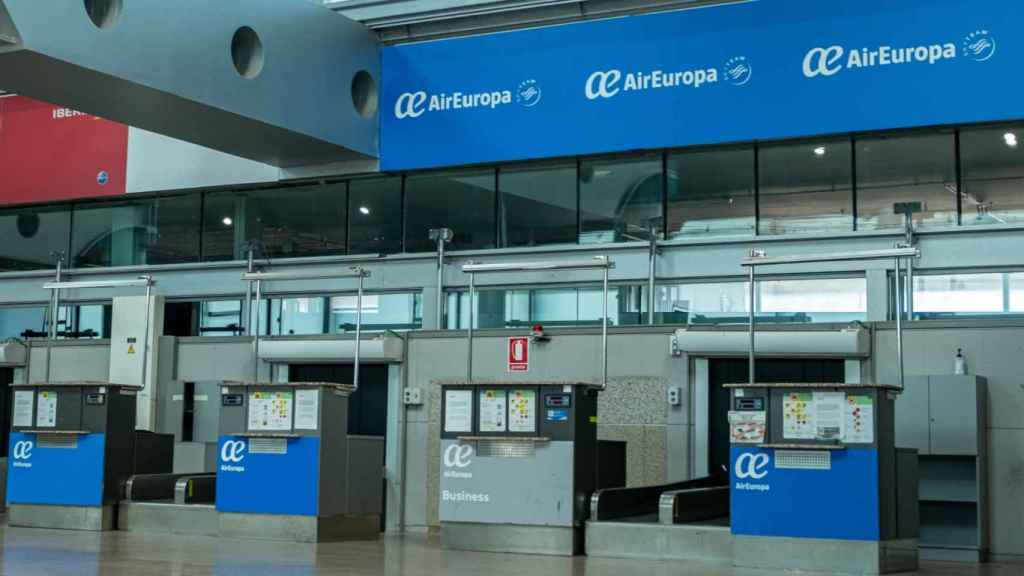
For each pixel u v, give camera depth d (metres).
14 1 12.55
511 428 12.32
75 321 20.09
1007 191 14.87
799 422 10.85
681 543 11.50
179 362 17.72
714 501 12.80
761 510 10.92
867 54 15.23
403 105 17.64
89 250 20.09
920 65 14.95
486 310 17.36
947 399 12.71
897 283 13.23
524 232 17.27
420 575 10.05
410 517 15.76
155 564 10.71
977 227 14.85
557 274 16.92
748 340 14.15
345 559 11.37
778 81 15.64
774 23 15.71
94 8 13.64
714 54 16.00
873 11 15.22
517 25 17.11
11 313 20.62
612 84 16.52
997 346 13.12
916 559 11.42
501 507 12.30
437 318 17.33
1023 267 14.71
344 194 18.34
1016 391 12.96
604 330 14.01
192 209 19.38
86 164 19.84
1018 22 14.59
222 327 18.94
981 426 12.81
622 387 14.93
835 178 15.67
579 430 12.20
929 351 13.47
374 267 17.95
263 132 16.20
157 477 14.84
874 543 10.51
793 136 15.54
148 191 19.33
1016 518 12.74
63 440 14.63
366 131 17.58
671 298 16.33
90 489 14.40
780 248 15.79
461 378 15.75
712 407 14.76
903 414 12.89
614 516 12.34
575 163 17.05
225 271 18.92
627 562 11.36
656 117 16.25
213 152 18.88
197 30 14.65
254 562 10.98
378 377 16.67
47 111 20.25
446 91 17.42
